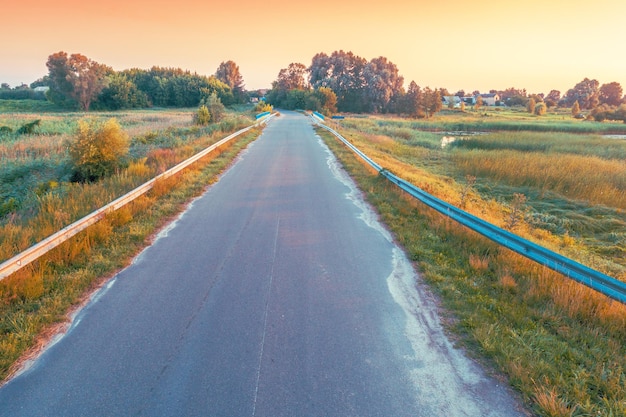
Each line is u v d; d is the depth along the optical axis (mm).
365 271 5895
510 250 6453
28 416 3125
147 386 3453
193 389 3408
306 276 5695
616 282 4164
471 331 4258
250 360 3805
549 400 3158
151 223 7969
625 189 15805
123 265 6078
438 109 88000
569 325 4414
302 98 91188
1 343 4012
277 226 8000
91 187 10188
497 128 59000
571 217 12648
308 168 14883
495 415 3135
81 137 12930
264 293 5168
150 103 94812
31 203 9953
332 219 8516
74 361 3809
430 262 6176
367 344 4074
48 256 5910
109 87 83188
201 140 20156
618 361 3736
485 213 10742
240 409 3178
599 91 161625
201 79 99250
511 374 3549
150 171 11977
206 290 5254
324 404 3236
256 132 29203
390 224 8094
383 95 91375
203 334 4242
